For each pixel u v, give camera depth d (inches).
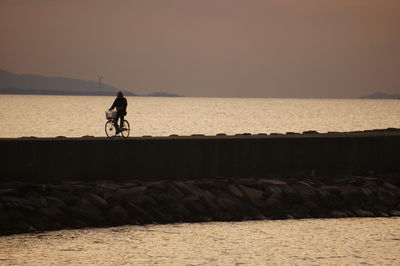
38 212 2952.8
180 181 3516.2
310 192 3503.9
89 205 3063.5
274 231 3100.4
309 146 3809.1
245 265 2568.9
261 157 3722.9
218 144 3636.8
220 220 3240.7
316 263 2618.1
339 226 3233.3
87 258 2578.7
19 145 3304.6
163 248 2760.8
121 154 3484.3
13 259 2546.8
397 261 2662.4
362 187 3656.5
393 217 3447.3
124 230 2997.0
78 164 3410.4
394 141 3969.0
